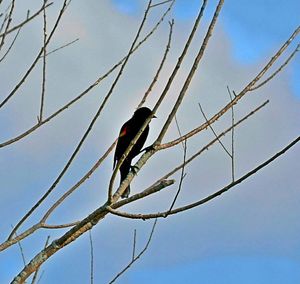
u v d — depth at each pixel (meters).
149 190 7.39
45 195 7.55
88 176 8.26
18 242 7.46
